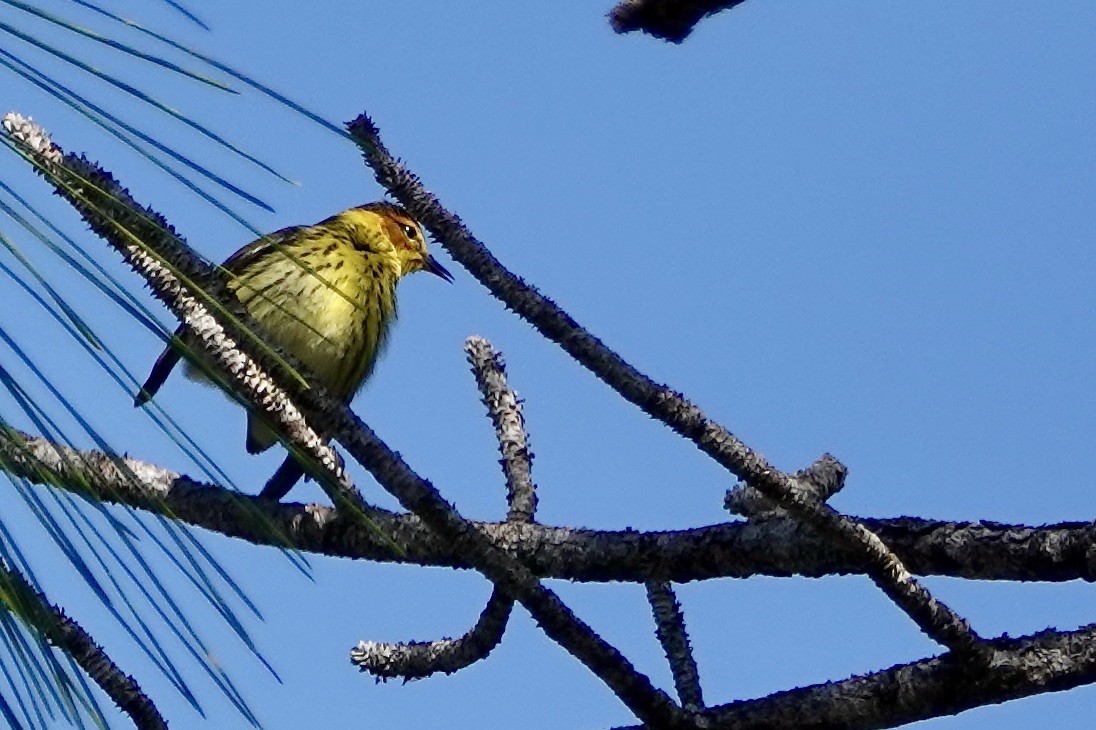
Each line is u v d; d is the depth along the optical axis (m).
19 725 3.46
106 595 3.45
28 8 3.21
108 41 3.23
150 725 6.39
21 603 3.49
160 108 3.26
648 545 7.59
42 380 3.29
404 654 7.99
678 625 7.72
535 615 6.61
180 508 7.93
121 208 4.95
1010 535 6.87
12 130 4.63
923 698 6.83
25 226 3.28
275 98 3.29
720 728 6.94
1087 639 6.75
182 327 5.61
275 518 7.87
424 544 7.73
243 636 3.51
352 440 6.24
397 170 7.00
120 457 3.47
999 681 6.75
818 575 7.17
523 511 8.00
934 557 7.00
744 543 7.36
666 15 5.24
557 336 7.01
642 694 6.79
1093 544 6.66
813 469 7.34
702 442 6.80
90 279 3.33
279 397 6.08
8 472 3.43
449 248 7.11
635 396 6.88
